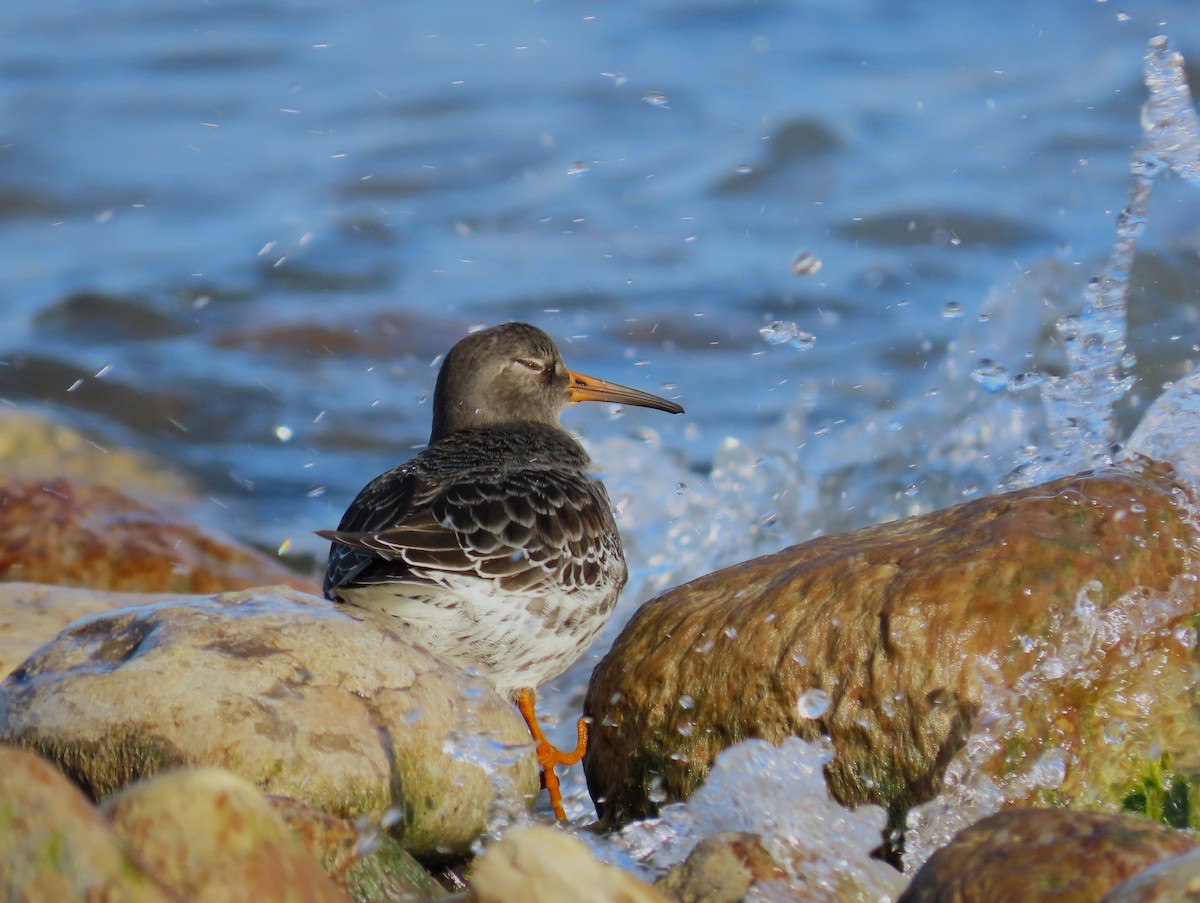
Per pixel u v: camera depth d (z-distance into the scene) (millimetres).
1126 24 29391
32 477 12742
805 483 14164
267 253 22469
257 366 18922
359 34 34250
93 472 15797
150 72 32062
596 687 8484
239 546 12469
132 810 5027
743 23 32906
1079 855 5637
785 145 25047
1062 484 8117
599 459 14656
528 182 24922
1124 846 5660
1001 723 7285
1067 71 27969
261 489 15953
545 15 34438
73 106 29969
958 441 14344
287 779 6684
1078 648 7398
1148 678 7500
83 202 25031
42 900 4531
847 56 30375
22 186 25578
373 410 17797
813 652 7637
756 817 7391
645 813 8102
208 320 20422
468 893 5457
